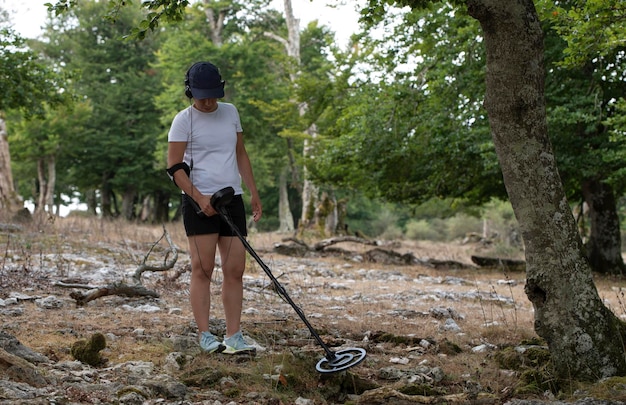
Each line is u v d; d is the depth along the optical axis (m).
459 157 18.11
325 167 21.27
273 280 5.05
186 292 8.99
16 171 50.81
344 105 21.73
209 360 5.11
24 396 3.85
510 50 4.72
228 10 42.66
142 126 49.91
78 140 48.06
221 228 5.43
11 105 17.86
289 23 33.34
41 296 7.82
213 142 5.42
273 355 5.07
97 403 3.96
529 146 4.75
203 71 5.34
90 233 17.61
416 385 4.63
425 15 17.41
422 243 37.41
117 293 7.91
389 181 20.45
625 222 39.25
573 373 4.67
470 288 12.68
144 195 57.22
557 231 4.72
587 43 8.68
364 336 6.67
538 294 4.78
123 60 52.69
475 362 5.62
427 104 18.34
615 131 14.25
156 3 5.92
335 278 13.72
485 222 44.66
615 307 10.26
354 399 4.56
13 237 13.84
